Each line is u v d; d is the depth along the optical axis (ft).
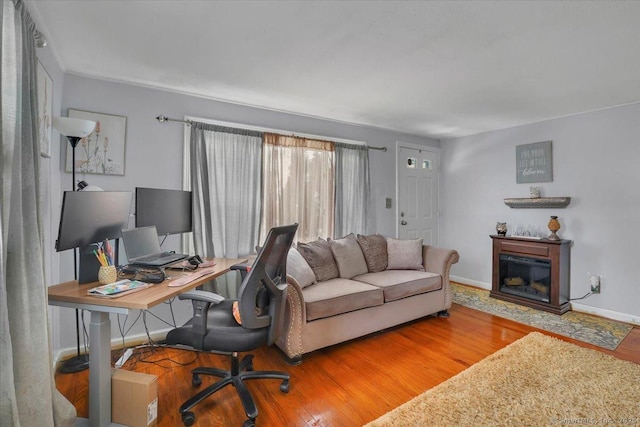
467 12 5.62
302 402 6.29
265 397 6.46
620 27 6.03
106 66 7.90
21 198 4.08
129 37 6.55
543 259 11.84
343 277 10.45
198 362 7.89
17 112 4.11
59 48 7.00
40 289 4.29
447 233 16.40
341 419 5.77
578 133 11.79
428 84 8.98
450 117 12.41
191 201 9.39
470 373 7.18
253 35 6.46
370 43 6.76
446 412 5.82
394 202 14.89
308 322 7.92
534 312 11.60
